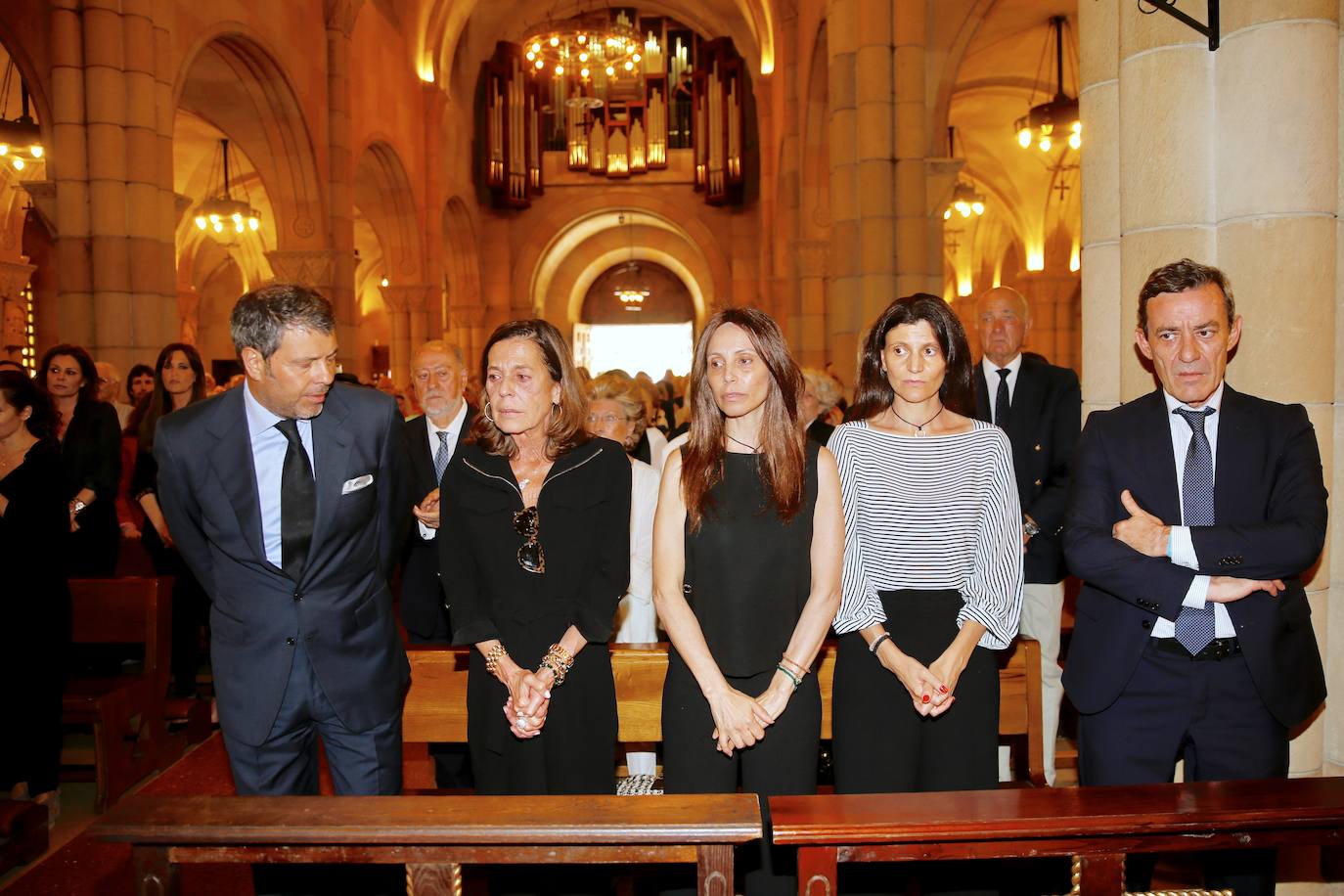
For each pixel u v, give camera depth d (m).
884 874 2.52
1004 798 1.90
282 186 12.68
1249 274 2.77
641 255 27.80
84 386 4.76
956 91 14.66
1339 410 2.85
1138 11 2.96
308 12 12.48
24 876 3.41
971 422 2.63
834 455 2.60
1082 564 2.42
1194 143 2.88
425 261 17.64
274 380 2.26
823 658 3.28
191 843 1.81
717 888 1.79
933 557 2.52
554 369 2.60
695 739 2.40
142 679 4.38
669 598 2.42
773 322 2.42
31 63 8.04
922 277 8.56
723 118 21.45
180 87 9.19
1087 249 3.32
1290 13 2.69
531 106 22.19
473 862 1.81
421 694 3.26
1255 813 1.82
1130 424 2.52
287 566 2.41
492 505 2.54
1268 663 2.37
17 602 3.66
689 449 2.46
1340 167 2.83
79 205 8.16
